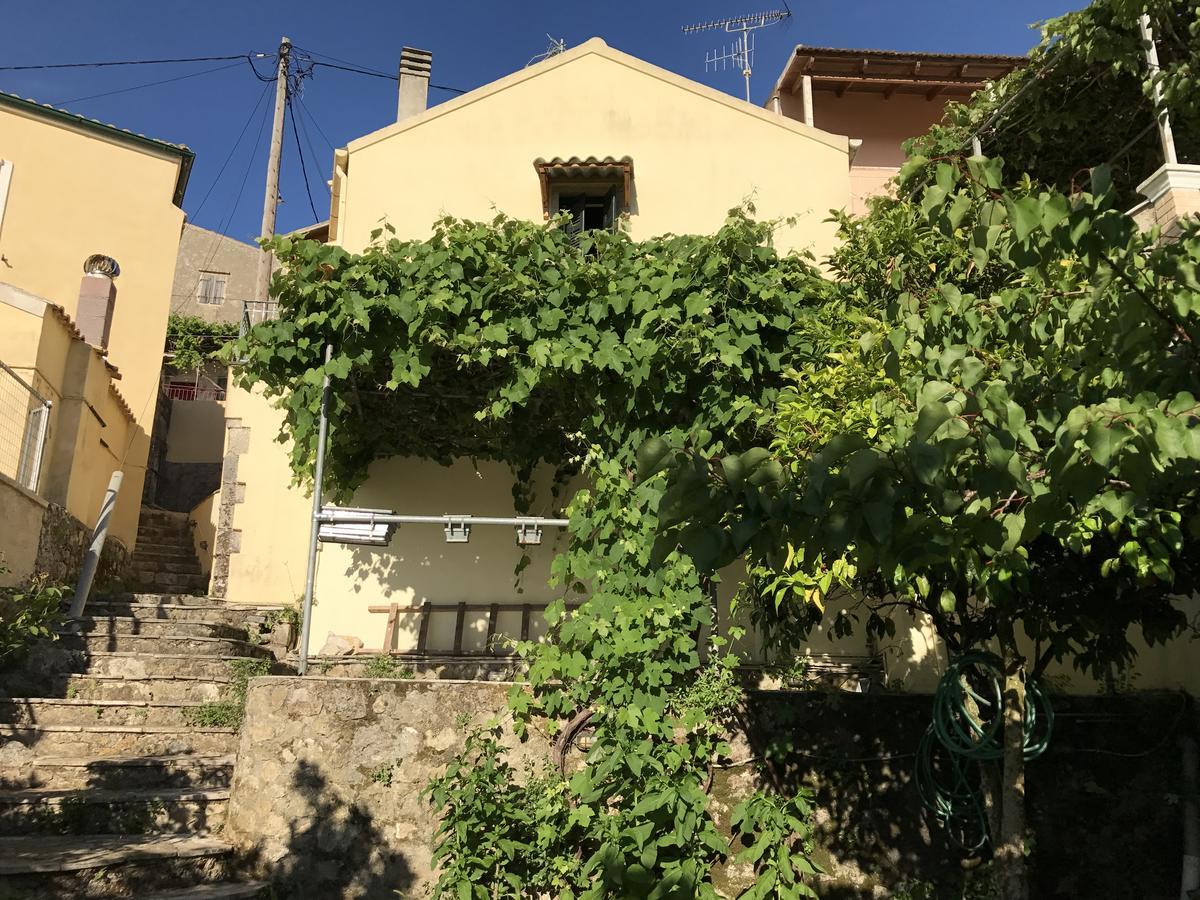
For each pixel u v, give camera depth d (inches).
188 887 197.8
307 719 220.7
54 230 538.3
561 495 348.8
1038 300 126.6
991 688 243.8
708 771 229.9
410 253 267.1
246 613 363.3
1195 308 99.2
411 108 472.4
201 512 555.8
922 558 100.7
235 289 866.8
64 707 259.0
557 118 387.5
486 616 344.2
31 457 358.9
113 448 466.3
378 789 218.5
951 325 139.1
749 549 114.6
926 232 227.6
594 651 223.1
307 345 255.8
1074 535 129.5
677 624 227.8
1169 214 255.0
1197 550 204.4
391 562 348.8
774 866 213.8
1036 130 329.1
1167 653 277.7
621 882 200.7
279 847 211.6
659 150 386.6
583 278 264.4
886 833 234.5
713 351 251.9
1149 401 94.2
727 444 258.2
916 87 525.0
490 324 261.4
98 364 418.3
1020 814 206.1
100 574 415.2
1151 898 238.1
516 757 222.8
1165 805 244.1
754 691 240.7
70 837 209.5
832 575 189.6
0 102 541.3
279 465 405.4
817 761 237.6
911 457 90.0
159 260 557.0
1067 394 109.3
